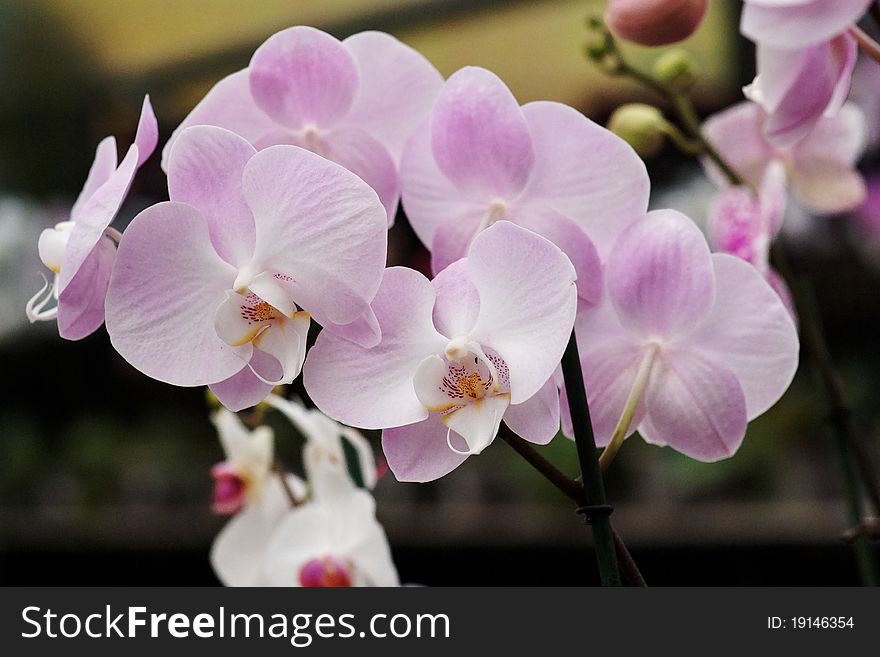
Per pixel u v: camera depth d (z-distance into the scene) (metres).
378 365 0.77
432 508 2.73
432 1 3.01
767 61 0.78
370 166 0.83
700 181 2.76
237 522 1.10
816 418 2.94
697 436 0.82
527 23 3.07
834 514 2.53
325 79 0.82
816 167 1.03
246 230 0.76
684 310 0.80
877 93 2.10
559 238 0.80
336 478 1.02
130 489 3.25
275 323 0.76
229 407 0.77
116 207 0.74
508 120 0.79
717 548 2.52
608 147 0.80
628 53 2.92
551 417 0.77
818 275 2.94
